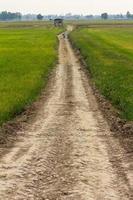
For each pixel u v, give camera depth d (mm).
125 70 41688
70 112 23812
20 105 24500
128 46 81312
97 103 26750
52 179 12664
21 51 65500
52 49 70562
